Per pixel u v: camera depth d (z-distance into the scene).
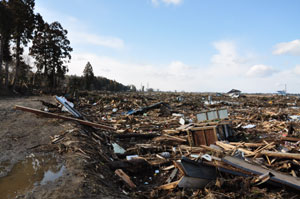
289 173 6.51
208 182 5.96
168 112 23.81
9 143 8.09
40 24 40.16
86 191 4.58
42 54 44.50
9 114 13.73
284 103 40.84
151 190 6.13
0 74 33.16
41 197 4.23
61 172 5.55
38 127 10.77
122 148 10.20
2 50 32.59
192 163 6.20
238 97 61.47
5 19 30.36
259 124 17.52
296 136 12.53
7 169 5.75
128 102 32.88
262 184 5.61
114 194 4.89
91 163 6.44
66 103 17.62
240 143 9.63
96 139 10.80
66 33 46.81
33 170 5.71
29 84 45.47
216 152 8.00
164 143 11.57
